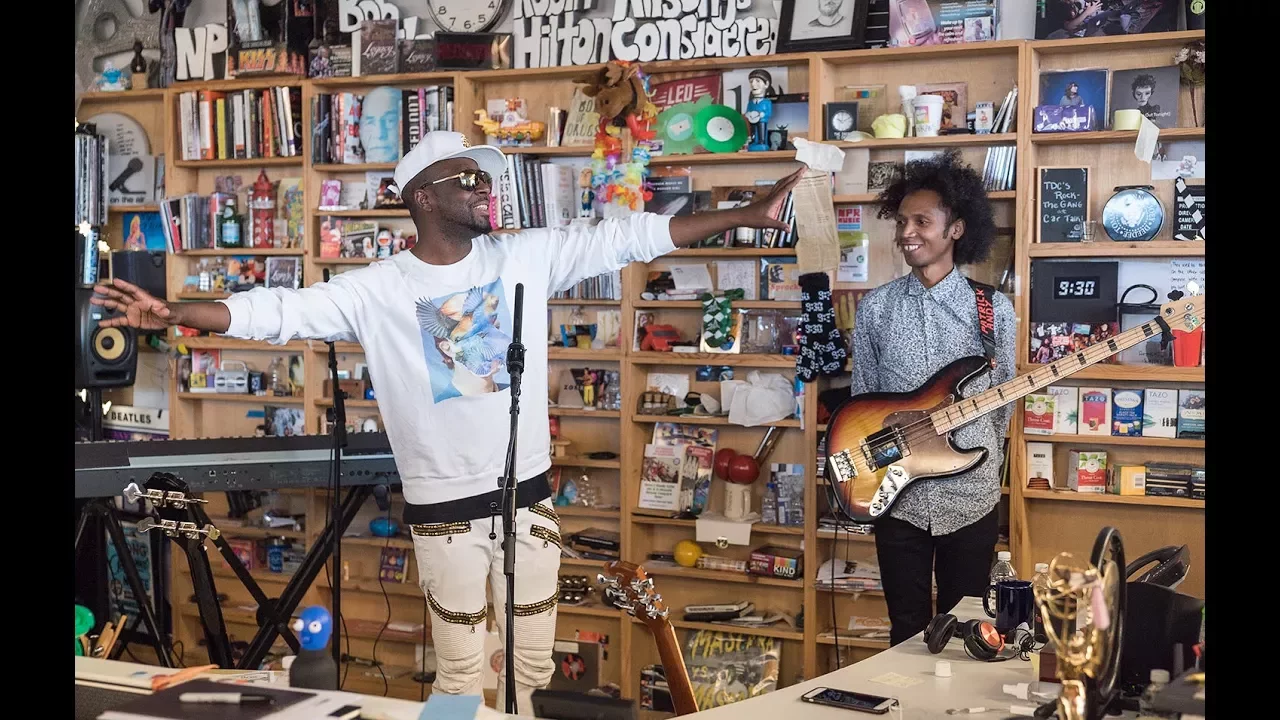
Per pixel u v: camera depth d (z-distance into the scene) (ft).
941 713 6.62
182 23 18.47
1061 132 13.71
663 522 15.35
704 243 15.34
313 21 17.37
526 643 10.27
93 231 18.35
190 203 17.95
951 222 12.14
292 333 10.11
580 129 15.88
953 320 12.05
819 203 13.52
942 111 14.56
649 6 15.55
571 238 10.98
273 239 17.84
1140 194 13.61
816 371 13.99
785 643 15.19
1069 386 13.88
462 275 10.28
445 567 10.12
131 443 13.06
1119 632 6.07
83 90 18.75
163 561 17.95
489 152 10.35
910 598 11.94
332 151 17.03
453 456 10.09
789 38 14.74
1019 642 7.89
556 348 15.94
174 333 18.25
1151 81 13.64
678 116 15.48
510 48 16.31
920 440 11.76
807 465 14.55
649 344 15.48
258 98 17.53
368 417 17.22
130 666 6.90
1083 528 14.16
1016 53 14.16
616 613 15.47
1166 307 11.62
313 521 17.49
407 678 16.57
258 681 6.80
